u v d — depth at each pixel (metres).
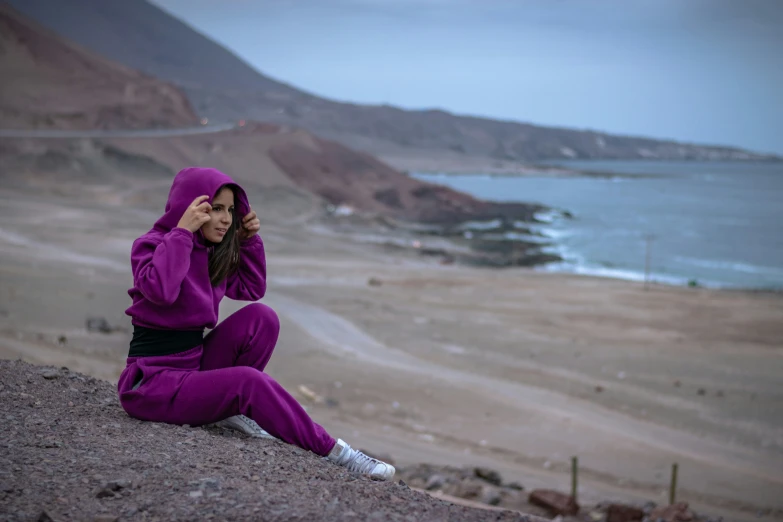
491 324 65.44
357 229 147.25
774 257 163.12
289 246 111.44
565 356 54.69
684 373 51.44
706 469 32.00
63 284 58.25
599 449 33.84
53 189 139.25
